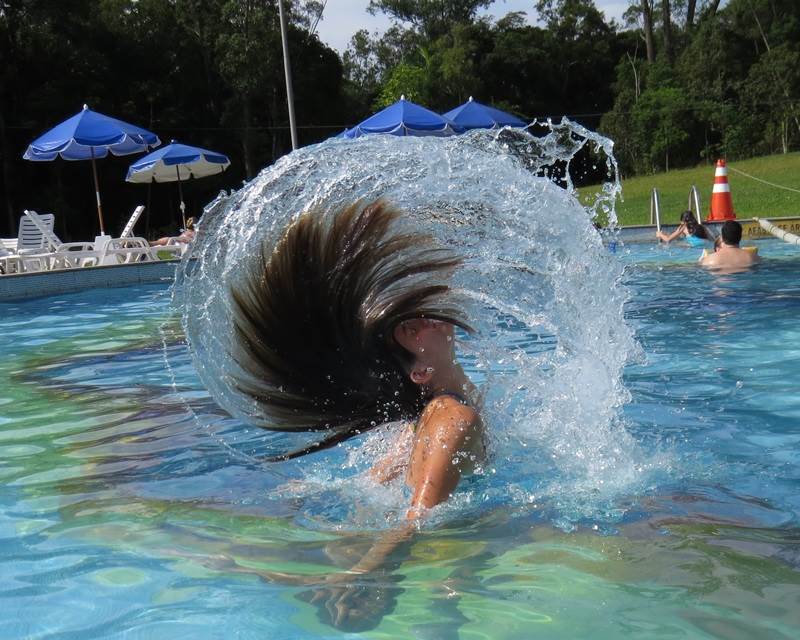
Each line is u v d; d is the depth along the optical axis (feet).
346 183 6.95
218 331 7.37
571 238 8.46
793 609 5.15
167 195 99.50
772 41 121.08
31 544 6.91
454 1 152.66
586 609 5.20
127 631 5.26
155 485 8.47
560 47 137.39
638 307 19.95
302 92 107.86
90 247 40.01
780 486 7.63
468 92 124.57
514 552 6.11
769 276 24.95
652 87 121.08
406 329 6.96
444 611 5.23
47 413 12.32
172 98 102.12
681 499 7.23
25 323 23.75
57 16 89.25
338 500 7.57
